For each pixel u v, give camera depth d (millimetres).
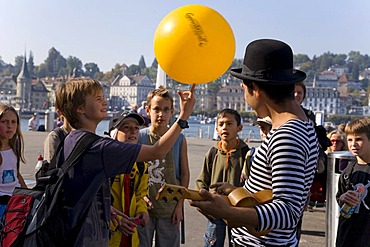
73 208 2896
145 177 4441
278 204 2516
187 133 34000
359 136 4477
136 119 4500
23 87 111625
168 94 4953
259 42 2867
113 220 4023
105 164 2943
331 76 121500
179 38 2916
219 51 2959
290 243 2861
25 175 11234
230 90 102688
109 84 116750
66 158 3002
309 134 2713
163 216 4781
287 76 2811
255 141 25438
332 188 4957
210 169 5398
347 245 4363
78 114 3180
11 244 2910
